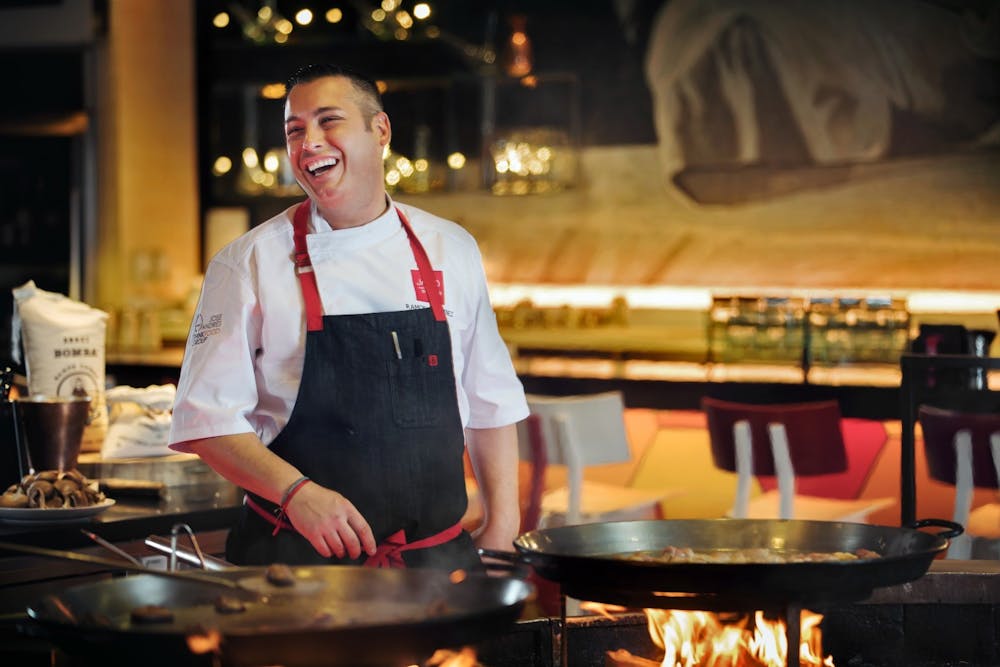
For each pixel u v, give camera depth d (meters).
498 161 7.09
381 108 2.43
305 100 2.35
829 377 5.79
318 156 2.33
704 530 2.14
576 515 4.29
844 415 4.75
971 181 6.75
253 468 2.25
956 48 6.75
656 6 7.16
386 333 2.34
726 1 7.06
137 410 2.98
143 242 7.75
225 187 7.67
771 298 6.15
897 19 6.83
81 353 3.01
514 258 7.43
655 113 7.19
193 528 2.61
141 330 7.35
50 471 2.56
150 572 1.63
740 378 5.75
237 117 7.61
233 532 2.42
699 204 7.16
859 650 2.43
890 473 4.73
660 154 7.20
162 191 7.74
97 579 2.48
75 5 7.70
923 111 6.81
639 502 4.46
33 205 7.63
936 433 3.93
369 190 2.40
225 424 2.29
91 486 2.62
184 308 7.71
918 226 6.83
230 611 1.67
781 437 4.16
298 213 2.44
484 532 2.58
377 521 2.33
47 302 3.00
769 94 7.02
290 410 2.35
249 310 2.35
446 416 2.38
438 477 2.37
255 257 2.37
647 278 7.25
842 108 6.92
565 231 7.35
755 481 4.93
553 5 7.26
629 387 5.11
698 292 7.18
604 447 4.42
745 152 7.07
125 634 1.46
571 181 7.30
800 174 7.00
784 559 1.93
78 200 7.58
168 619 1.61
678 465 5.04
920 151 6.82
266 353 2.35
